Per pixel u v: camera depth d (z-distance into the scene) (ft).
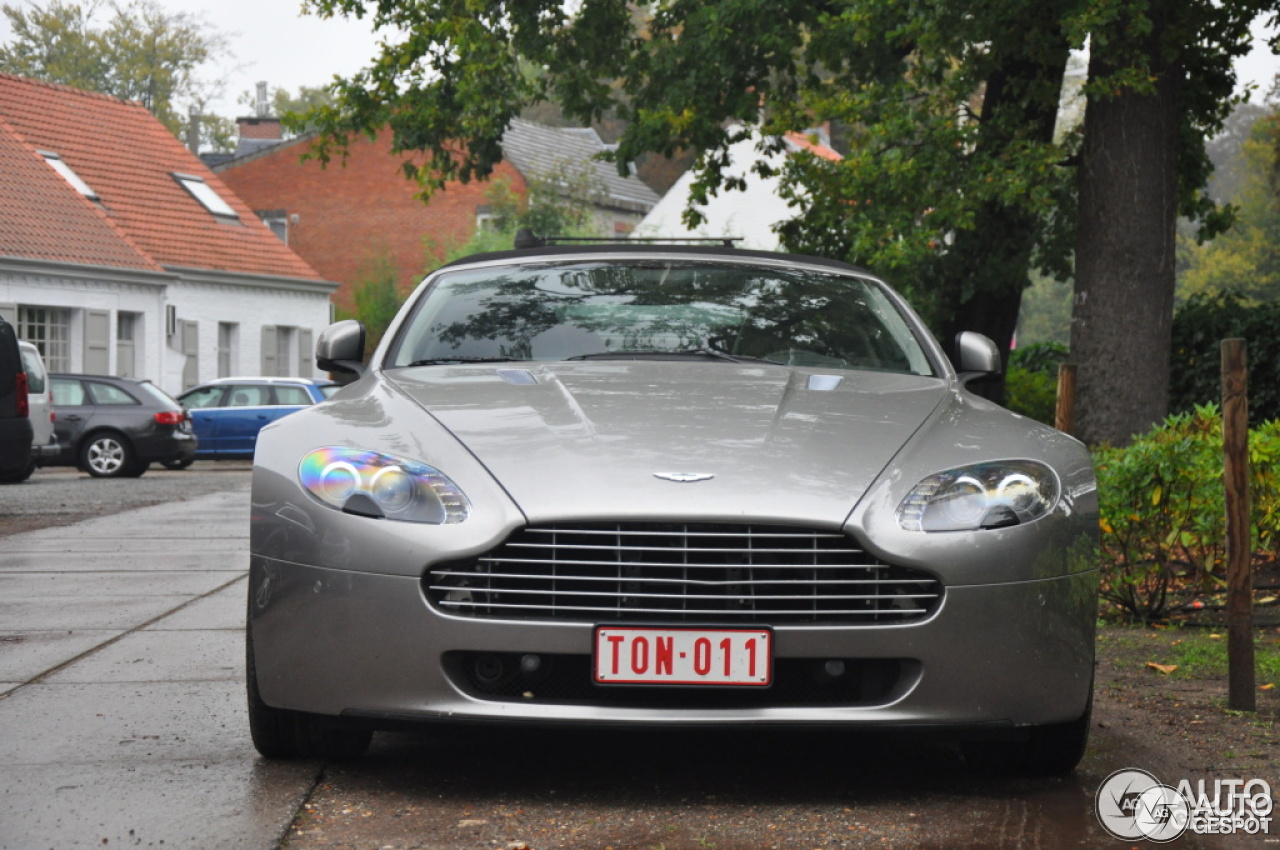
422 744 14.89
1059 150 44.06
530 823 12.09
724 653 12.17
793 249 60.29
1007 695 12.56
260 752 14.02
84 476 75.66
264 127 190.60
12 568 31.91
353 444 13.29
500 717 12.28
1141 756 14.53
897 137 45.03
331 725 12.92
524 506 12.36
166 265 115.55
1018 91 46.80
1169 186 40.70
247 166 170.30
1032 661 12.64
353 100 60.70
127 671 19.10
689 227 60.03
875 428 13.70
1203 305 52.70
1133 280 40.34
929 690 12.38
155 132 131.23
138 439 74.74
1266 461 23.45
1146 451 22.66
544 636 12.17
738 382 14.97
